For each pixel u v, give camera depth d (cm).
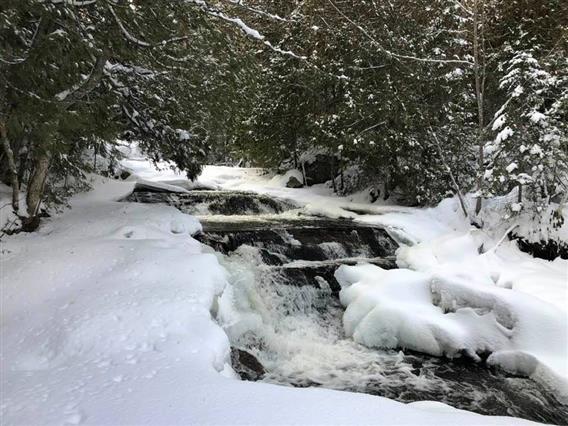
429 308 631
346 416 263
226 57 740
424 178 1112
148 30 606
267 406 273
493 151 927
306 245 815
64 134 588
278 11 1247
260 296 659
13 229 628
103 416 259
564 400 471
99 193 962
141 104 813
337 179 1434
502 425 270
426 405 372
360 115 1103
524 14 1266
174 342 378
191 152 928
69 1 465
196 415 259
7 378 321
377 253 864
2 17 420
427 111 1082
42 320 416
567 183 880
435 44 1155
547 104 988
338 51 1241
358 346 621
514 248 828
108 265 529
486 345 572
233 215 1044
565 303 593
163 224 726
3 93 460
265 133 1489
